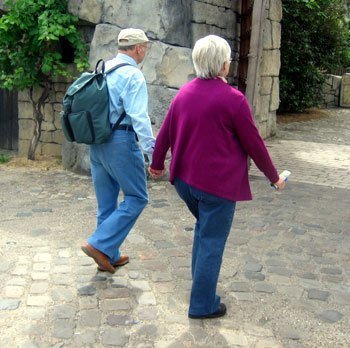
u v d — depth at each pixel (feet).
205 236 9.22
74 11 19.98
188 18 20.17
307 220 15.61
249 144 8.66
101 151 10.59
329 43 44.11
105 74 10.35
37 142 22.17
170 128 9.26
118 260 11.73
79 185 18.72
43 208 15.93
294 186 19.79
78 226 14.38
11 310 9.72
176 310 9.93
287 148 28.55
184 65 19.35
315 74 43.01
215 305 9.63
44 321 9.39
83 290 10.60
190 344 8.81
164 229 14.34
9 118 24.48
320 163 24.67
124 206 10.91
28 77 20.43
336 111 47.55
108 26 19.39
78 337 8.91
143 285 10.91
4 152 24.14
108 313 9.74
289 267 12.09
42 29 18.92
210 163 8.75
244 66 24.48
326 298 10.61
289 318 9.77
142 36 10.62
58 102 22.13
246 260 12.40
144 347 8.70
